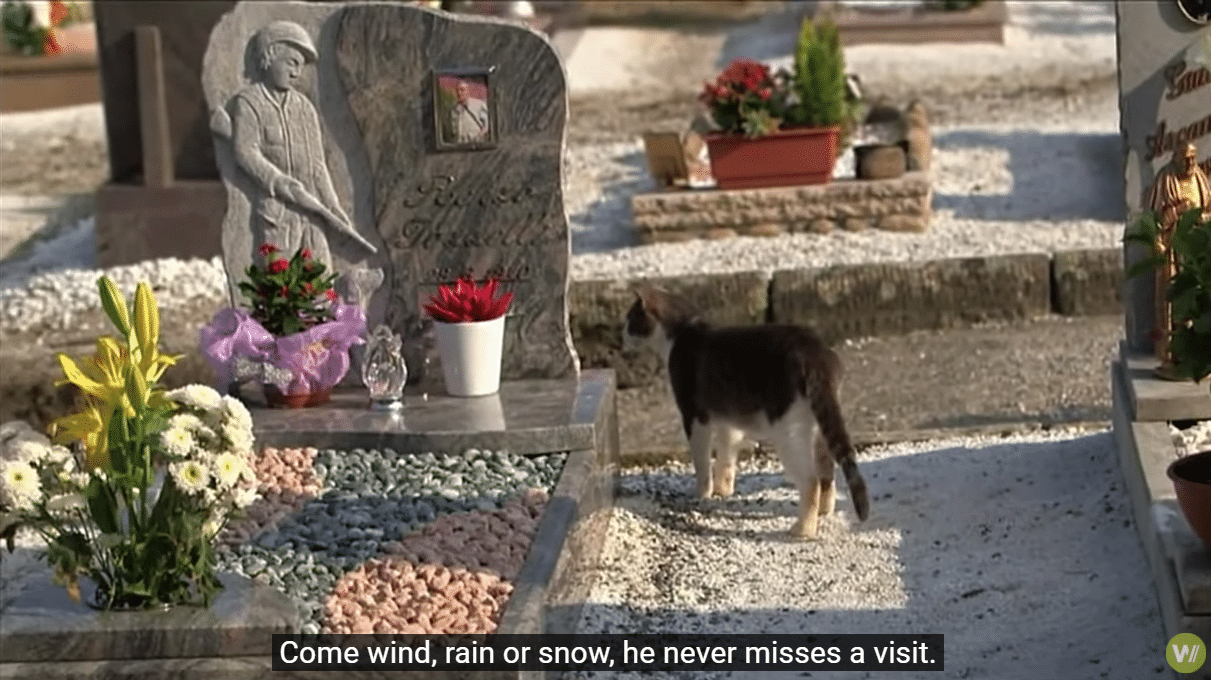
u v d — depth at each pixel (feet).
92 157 63.72
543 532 24.75
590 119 63.10
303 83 31.42
